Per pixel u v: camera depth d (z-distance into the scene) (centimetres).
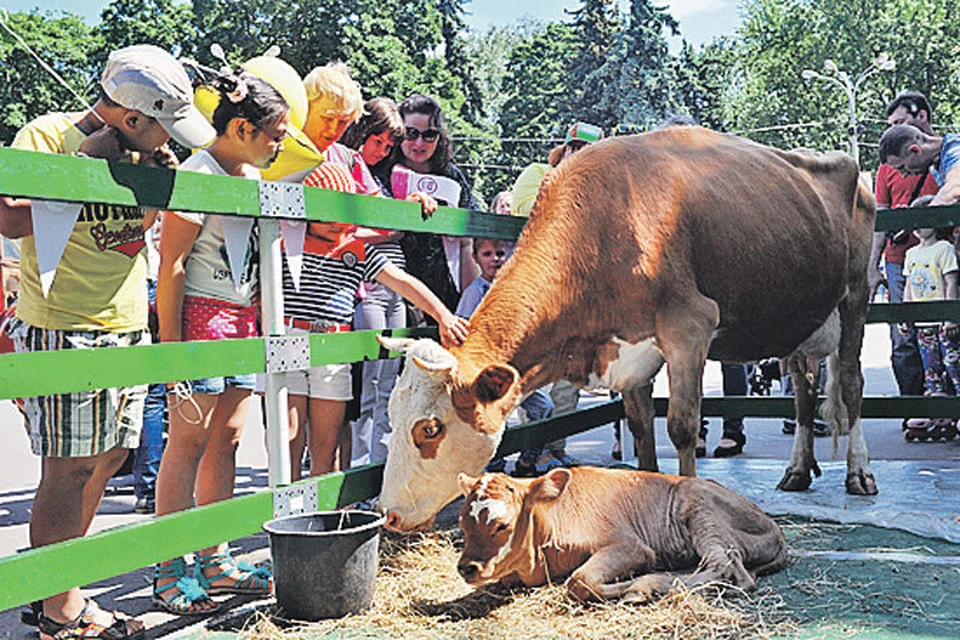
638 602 354
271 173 426
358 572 360
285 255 454
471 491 369
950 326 761
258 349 383
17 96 3844
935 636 329
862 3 5538
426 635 340
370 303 559
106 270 349
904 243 827
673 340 455
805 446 579
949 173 651
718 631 333
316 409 491
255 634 346
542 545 374
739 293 493
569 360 451
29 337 342
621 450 698
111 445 346
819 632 334
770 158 539
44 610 345
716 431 867
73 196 304
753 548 389
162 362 338
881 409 647
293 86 434
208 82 377
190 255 397
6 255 568
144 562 327
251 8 3791
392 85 3712
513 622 348
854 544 452
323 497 412
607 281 447
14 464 805
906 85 5369
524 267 439
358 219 433
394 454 404
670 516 385
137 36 3994
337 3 3744
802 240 522
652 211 460
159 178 333
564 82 6034
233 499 367
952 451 715
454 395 400
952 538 457
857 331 582
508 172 5756
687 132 525
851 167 584
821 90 5534
